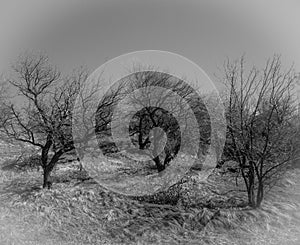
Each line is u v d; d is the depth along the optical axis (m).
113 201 13.90
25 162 19.20
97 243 10.34
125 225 11.75
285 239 9.99
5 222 11.45
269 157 12.89
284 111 12.61
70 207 13.15
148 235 10.80
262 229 10.82
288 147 12.66
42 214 12.27
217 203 13.33
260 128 12.95
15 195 14.12
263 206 12.57
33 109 16.16
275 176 14.15
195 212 12.38
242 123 12.54
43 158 15.55
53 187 15.30
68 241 10.48
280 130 12.48
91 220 12.20
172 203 13.82
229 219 11.44
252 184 12.63
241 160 14.25
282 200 13.48
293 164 14.10
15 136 16.05
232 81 13.09
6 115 16.52
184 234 10.81
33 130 16.45
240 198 13.80
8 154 20.41
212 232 10.82
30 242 10.17
